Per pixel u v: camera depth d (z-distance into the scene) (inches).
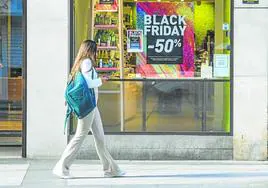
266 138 1214.9
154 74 1242.0
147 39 1240.2
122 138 1224.8
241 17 1206.3
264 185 1011.3
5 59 1354.6
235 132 1215.6
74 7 1227.2
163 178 1064.2
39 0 1205.1
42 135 1214.9
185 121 1235.9
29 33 1206.9
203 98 1235.2
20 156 1250.6
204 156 1224.8
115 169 1069.1
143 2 1237.1
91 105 1017.5
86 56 1021.2
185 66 1238.3
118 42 1241.4
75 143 1043.9
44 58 1209.4
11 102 1357.0
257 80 1209.4
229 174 1102.4
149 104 1240.2
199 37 1235.2
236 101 1213.1
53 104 1211.2
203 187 996.6
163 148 1224.8
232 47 1216.8
